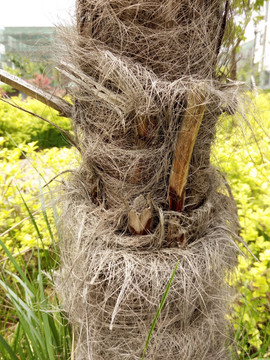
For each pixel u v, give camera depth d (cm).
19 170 96
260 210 79
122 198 41
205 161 44
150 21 37
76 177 51
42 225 88
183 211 43
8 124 226
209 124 42
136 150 40
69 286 46
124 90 36
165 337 44
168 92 36
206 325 47
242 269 77
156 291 39
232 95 37
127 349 44
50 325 56
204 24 39
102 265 40
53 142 241
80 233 41
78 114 45
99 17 38
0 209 95
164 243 43
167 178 42
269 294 77
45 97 45
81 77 39
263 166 84
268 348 74
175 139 38
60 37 43
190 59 39
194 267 41
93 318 43
